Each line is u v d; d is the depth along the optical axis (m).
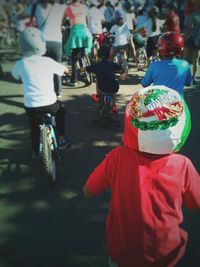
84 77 4.29
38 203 1.96
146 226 0.82
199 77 4.35
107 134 2.82
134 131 0.82
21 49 2.02
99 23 4.66
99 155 2.49
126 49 4.37
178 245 0.85
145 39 4.60
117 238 0.88
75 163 2.38
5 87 4.00
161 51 1.92
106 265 1.53
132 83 4.21
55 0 3.33
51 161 2.04
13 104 3.48
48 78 2.00
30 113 2.05
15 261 1.56
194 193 0.87
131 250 0.85
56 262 1.56
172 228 0.83
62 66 2.06
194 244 1.65
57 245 1.65
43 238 1.70
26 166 2.34
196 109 3.34
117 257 0.89
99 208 1.92
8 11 5.94
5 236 1.71
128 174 0.85
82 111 3.30
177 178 0.84
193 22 3.77
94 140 2.71
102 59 2.80
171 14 4.34
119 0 5.64
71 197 2.01
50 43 3.36
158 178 0.83
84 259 1.57
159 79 1.92
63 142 2.37
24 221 1.81
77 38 3.75
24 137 2.77
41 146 2.05
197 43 3.83
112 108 2.86
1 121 3.08
